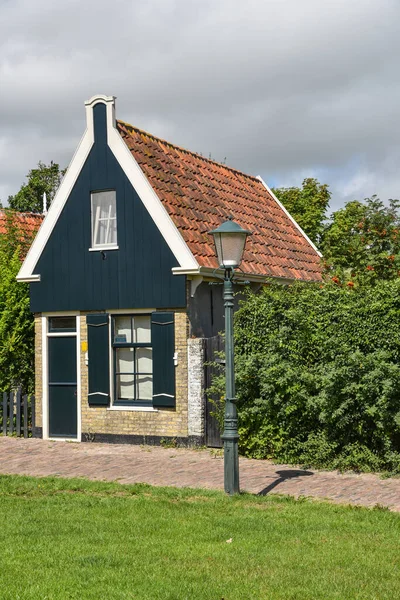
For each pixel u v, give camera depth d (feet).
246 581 24.06
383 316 43.83
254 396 48.08
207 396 52.13
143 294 54.24
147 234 54.24
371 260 63.41
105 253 55.83
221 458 47.91
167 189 56.80
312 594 22.93
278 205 78.89
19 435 59.16
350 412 43.60
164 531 30.32
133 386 55.42
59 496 37.24
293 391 45.29
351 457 43.09
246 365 46.75
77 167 57.00
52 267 57.88
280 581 24.04
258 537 29.43
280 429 46.37
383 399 41.63
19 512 33.68
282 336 46.78
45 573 24.80
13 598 22.43
